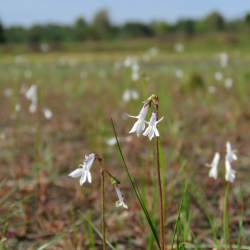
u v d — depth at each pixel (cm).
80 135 128
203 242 58
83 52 891
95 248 58
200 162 95
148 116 58
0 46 812
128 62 97
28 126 144
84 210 71
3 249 54
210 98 192
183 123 134
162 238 44
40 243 60
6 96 225
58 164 97
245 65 404
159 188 44
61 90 251
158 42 1021
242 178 85
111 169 92
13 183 84
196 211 67
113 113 162
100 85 271
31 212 69
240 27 1393
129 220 65
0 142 117
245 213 67
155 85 243
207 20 1515
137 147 112
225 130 128
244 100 184
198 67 404
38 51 826
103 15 1498
